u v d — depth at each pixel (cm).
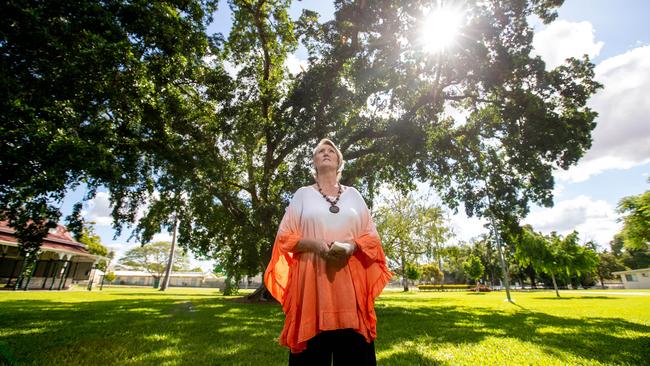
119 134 1005
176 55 1077
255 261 1538
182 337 558
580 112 1329
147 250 6481
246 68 1483
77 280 3697
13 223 757
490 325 769
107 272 4734
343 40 1449
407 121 1380
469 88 1521
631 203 1069
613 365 391
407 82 1405
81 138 791
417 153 1462
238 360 406
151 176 1310
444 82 1486
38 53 752
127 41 895
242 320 812
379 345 521
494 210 1484
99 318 795
